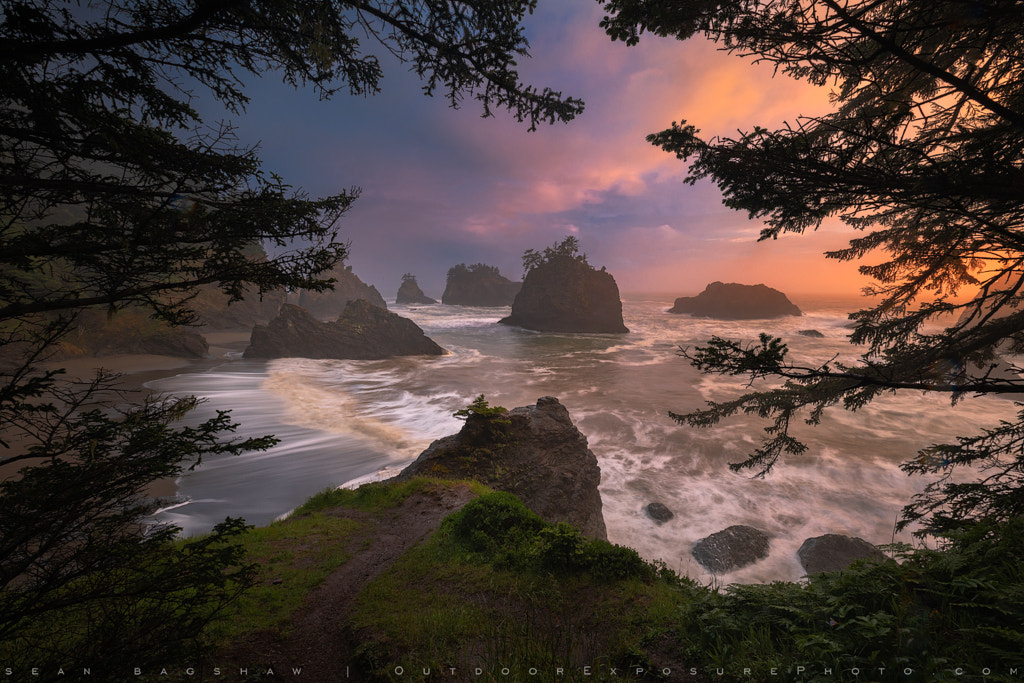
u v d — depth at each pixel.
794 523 18.28
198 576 3.18
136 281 3.27
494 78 4.00
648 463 24.09
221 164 3.29
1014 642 3.79
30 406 2.70
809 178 3.09
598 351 72.62
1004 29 2.88
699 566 15.70
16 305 2.78
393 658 6.28
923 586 4.87
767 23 3.02
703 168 3.45
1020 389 2.97
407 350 67.00
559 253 113.69
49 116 2.84
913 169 2.98
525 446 17.53
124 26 2.92
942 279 6.12
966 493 5.02
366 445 26.05
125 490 2.92
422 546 10.34
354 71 3.88
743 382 45.78
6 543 2.64
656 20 3.23
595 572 7.93
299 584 8.89
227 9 3.10
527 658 4.98
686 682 4.94
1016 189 2.73
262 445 3.28
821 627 4.81
